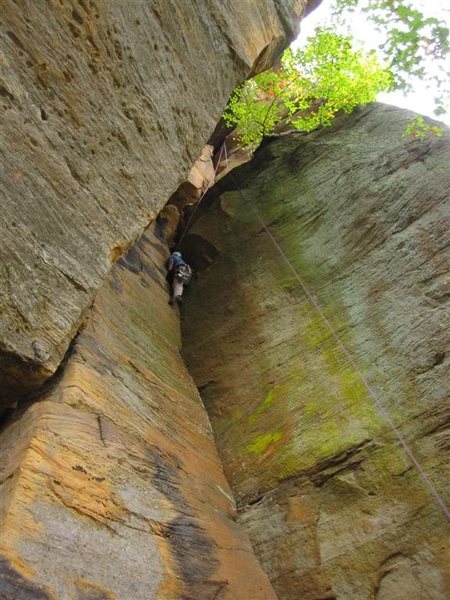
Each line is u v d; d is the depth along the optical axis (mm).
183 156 6379
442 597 4922
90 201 5109
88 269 5105
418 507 5527
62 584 3787
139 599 4266
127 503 4969
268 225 11133
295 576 5637
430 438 5941
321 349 7855
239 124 14062
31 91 4434
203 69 6578
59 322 4840
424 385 6395
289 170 12078
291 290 9297
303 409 7145
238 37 7250
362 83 12242
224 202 12242
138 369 7250
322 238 9828
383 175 9617
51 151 4680
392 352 7031
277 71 13570
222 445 7508
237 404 7969
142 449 5809
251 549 6012
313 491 6195
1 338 4375
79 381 5648
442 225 7863
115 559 4375
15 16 4211
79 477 4699
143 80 5602
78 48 4793
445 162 8688
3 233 4312
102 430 5426
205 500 6105
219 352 9094
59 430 4922
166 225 12812
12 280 4418
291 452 6699
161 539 5023
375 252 8609
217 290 10570
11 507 3936
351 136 11555
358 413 6641
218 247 11484
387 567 5301
